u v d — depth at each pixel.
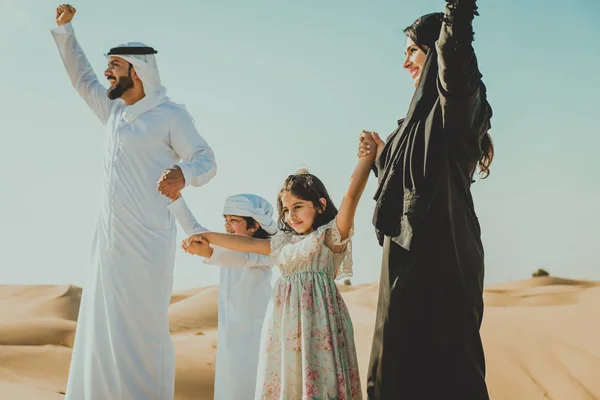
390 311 4.72
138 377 6.36
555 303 35.84
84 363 6.45
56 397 11.11
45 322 27.38
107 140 6.77
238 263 6.06
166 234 6.64
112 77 6.81
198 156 6.57
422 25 5.09
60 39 7.25
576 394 12.76
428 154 4.66
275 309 5.29
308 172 5.63
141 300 6.45
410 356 4.66
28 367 16.77
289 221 5.54
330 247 5.33
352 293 40.66
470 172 4.90
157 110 6.73
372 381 4.79
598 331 15.61
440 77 4.50
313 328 5.14
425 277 4.69
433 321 4.67
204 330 32.84
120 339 6.34
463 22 4.35
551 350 14.44
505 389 13.33
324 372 5.05
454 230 4.72
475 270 4.81
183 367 16.61
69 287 46.22
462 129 4.62
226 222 7.71
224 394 7.50
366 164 5.25
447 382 4.62
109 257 6.46
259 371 5.27
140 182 6.57
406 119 4.88
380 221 4.79
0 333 26.16
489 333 15.87
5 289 47.00
